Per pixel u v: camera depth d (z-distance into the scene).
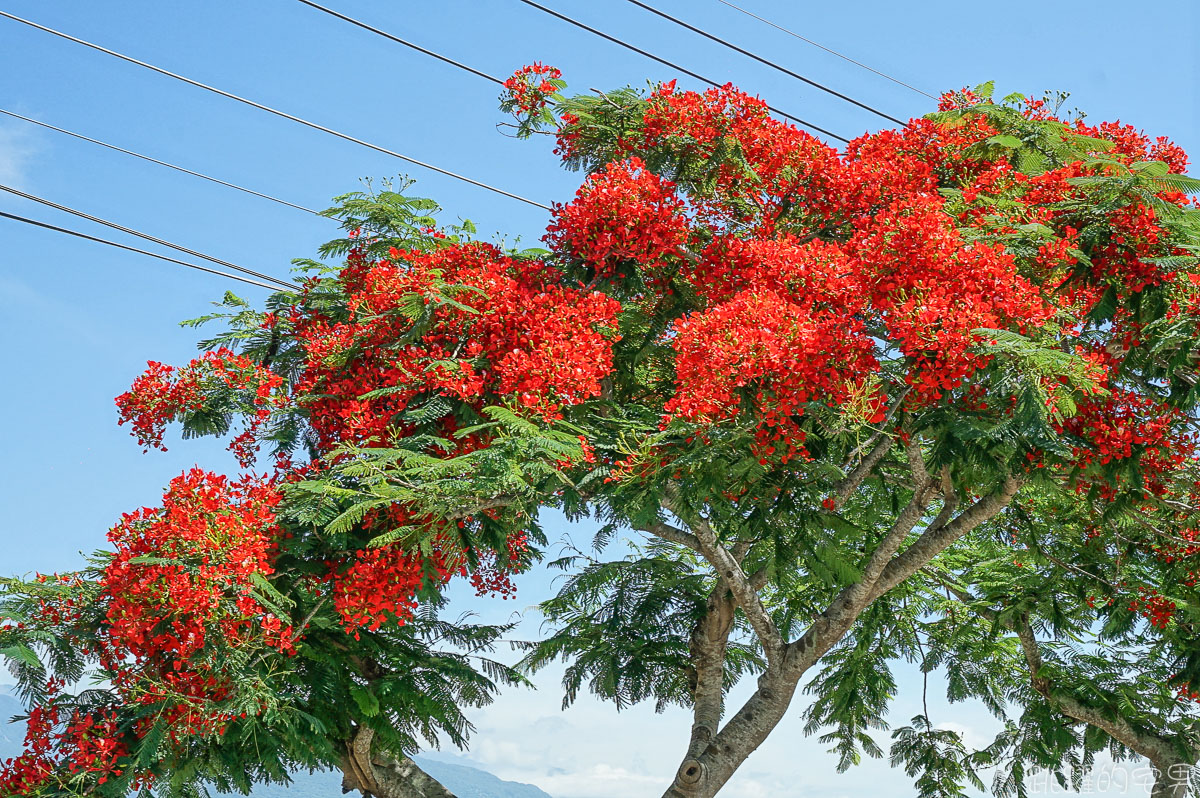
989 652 14.64
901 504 12.22
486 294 9.16
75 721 8.42
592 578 12.50
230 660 8.15
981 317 8.01
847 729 15.58
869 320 9.34
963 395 8.38
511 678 10.18
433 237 11.39
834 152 10.98
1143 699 13.70
